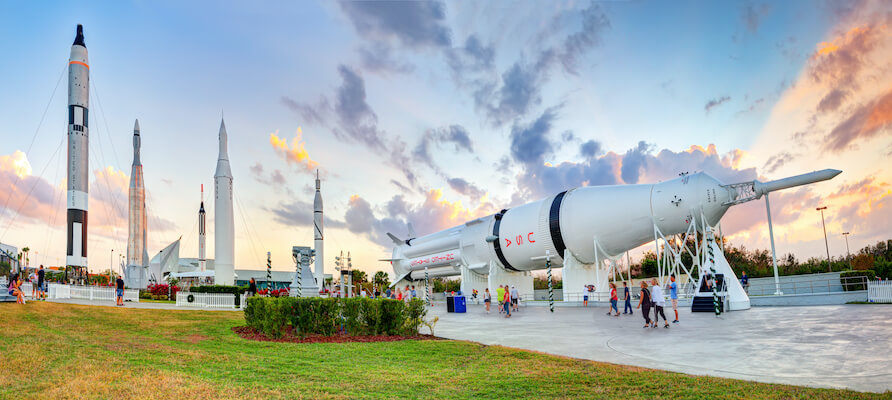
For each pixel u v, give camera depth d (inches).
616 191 1407.5
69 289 1390.3
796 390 307.3
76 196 2053.4
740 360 421.1
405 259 2409.0
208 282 2361.0
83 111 2103.8
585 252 1494.8
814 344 482.9
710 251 1050.1
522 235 1646.2
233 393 308.5
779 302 1096.2
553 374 378.6
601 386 336.5
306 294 1606.8
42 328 599.5
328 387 336.2
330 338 613.0
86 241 2085.4
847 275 1451.8
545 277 2551.7
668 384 334.6
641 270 2253.9
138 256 2377.0
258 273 3486.7
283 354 477.4
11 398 281.4
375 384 348.8
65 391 296.4
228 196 1876.2
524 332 706.8
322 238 2962.6
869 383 325.4
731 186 1217.4
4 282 1096.2
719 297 901.8
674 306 755.4
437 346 542.0
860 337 514.3
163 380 330.6
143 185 2454.5
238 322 788.6
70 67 2094.0
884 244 2326.5
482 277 2023.9
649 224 1339.8
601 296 1430.9
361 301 650.8
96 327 650.8
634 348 513.0
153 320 764.6
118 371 352.5
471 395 321.4
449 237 2047.2
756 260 2380.7
